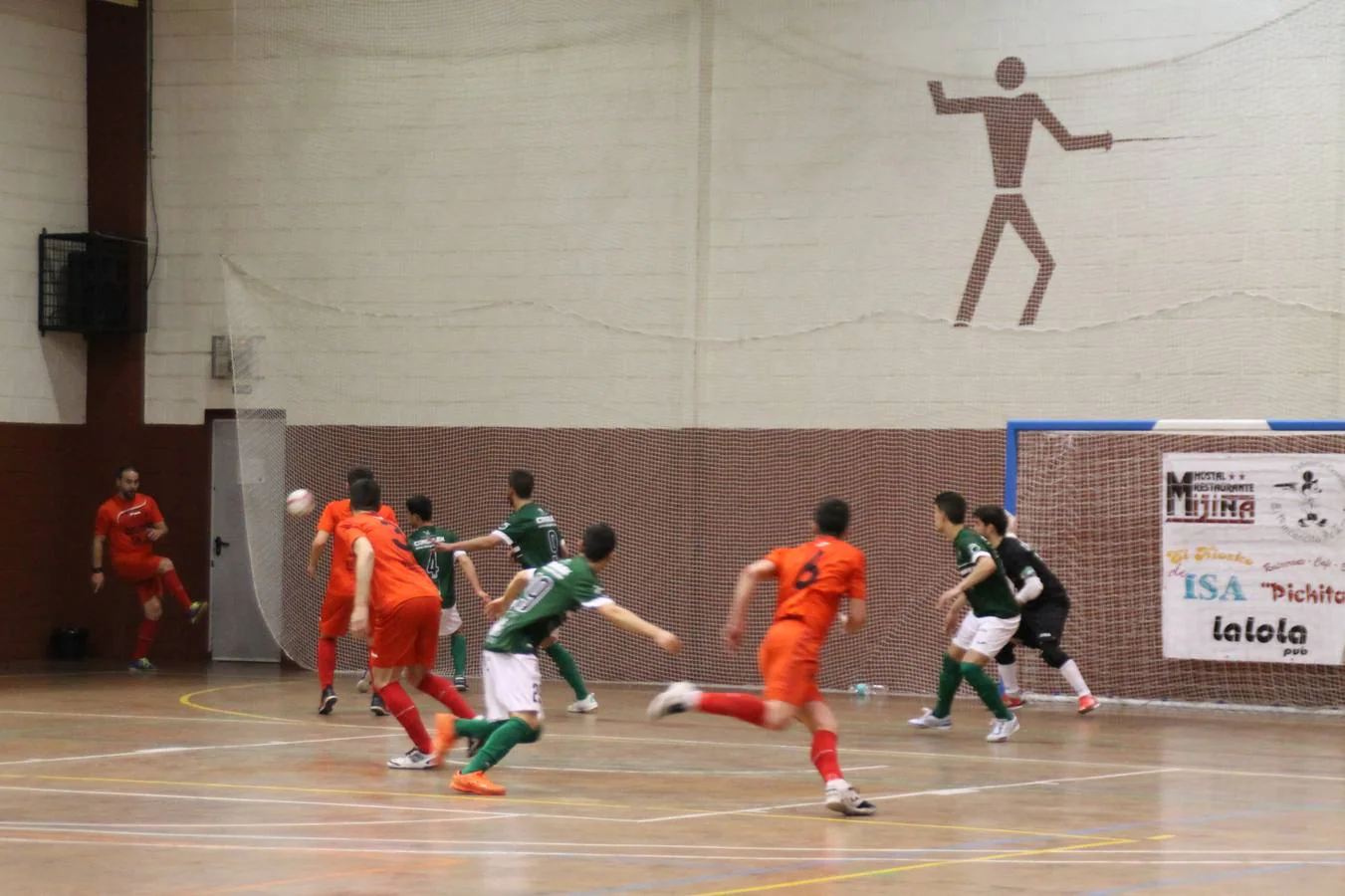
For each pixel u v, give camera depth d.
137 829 9.84
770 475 21.20
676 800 11.30
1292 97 19.28
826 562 10.88
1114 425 18.95
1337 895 8.10
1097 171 20.00
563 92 22.30
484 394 22.55
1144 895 8.04
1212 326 19.52
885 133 20.84
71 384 23.95
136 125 24.12
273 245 23.52
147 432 23.97
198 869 8.53
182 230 23.92
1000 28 20.39
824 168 21.09
